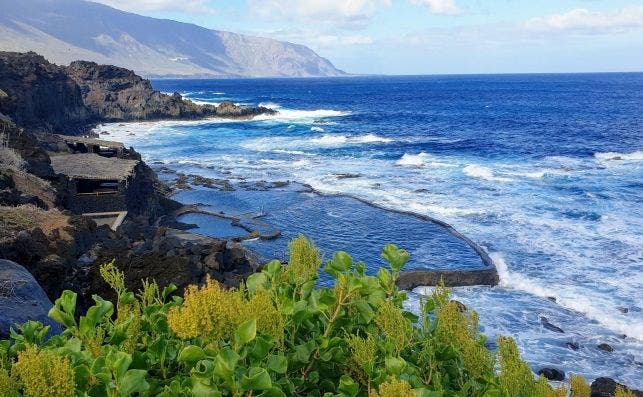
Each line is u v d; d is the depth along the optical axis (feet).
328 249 76.79
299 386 9.14
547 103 370.32
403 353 10.16
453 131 223.30
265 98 486.79
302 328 10.13
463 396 9.29
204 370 8.09
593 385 41.09
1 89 168.25
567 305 56.75
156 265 41.19
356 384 8.23
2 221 48.57
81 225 53.57
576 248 73.15
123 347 9.28
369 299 10.54
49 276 37.29
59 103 229.66
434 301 10.95
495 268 65.21
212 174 136.67
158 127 254.88
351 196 108.37
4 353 9.05
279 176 132.98
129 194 80.69
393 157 160.15
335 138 204.85
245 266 59.98
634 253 70.49
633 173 126.72
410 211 95.14
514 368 8.98
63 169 82.17
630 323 52.01
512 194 107.04
